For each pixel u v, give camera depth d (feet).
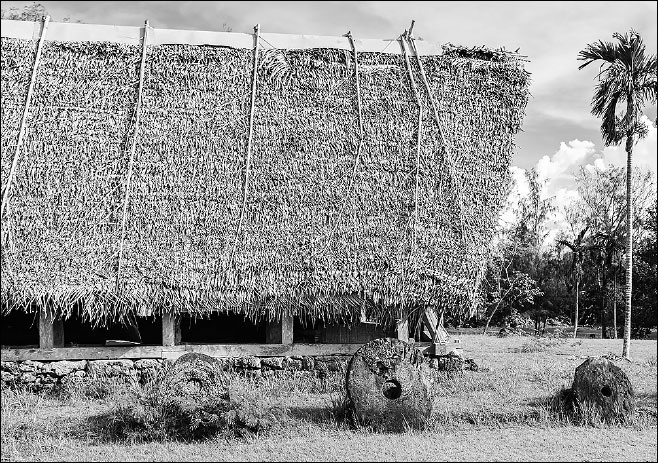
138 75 38.34
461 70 40.93
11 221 34.71
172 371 29.37
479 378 41.29
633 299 130.72
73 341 44.47
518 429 29.86
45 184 35.68
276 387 35.81
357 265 36.96
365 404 29.86
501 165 39.81
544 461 24.23
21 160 35.83
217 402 28.32
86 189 36.01
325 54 40.40
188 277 35.40
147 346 37.70
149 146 37.35
